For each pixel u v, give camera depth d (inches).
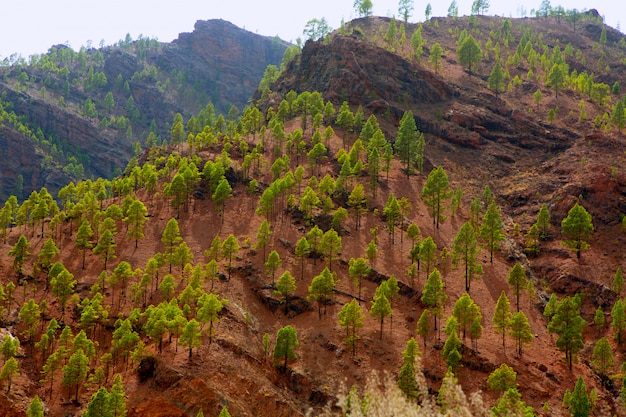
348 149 6855.3
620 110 7381.9
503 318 3941.9
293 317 4195.4
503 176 6904.5
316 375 3624.5
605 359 3914.9
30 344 3804.1
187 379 3408.0
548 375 3794.3
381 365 3710.6
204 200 5728.3
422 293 4146.2
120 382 3149.6
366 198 5595.5
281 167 5876.0
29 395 3390.7
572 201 5920.3
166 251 4662.9
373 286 4542.3
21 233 5201.8
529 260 5403.5
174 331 3644.2
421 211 5762.8
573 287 4948.3
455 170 6889.8
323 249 4598.9
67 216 5502.0
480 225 5497.1
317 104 7623.0
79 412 3307.1
